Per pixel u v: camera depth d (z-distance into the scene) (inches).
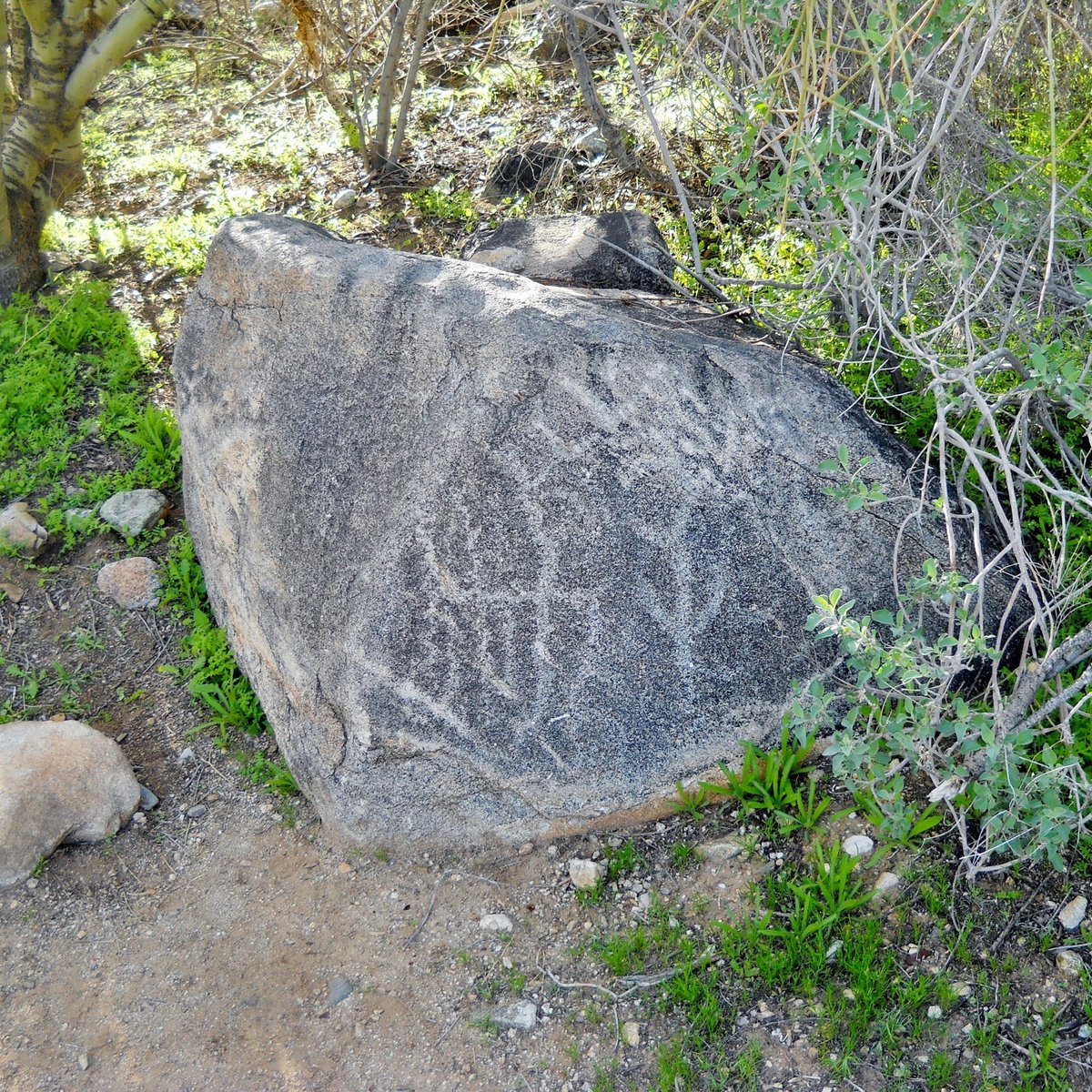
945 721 125.6
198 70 286.0
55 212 272.7
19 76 248.2
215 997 129.6
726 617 137.2
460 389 137.1
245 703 160.6
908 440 165.6
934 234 153.3
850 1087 113.4
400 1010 126.7
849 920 125.5
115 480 196.1
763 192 134.0
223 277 168.9
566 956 129.3
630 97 251.4
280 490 150.6
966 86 127.3
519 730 135.5
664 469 136.8
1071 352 117.7
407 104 256.7
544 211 240.1
